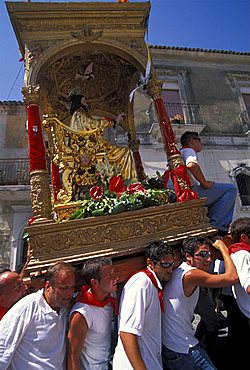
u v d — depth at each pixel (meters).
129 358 2.35
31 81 4.25
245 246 3.15
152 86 4.71
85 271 2.77
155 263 2.84
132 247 3.41
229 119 16.48
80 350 2.54
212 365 2.68
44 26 4.55
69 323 2.65
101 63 6.09
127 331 2.43
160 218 3.67
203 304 4.25
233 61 18.16
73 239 3.38
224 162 15.42
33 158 3.91
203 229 3.73
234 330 3.87
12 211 14.26
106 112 6.94
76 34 4.56
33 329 2.52
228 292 3.96
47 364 2.45
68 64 5.92
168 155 4.33
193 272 2.82
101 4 4.57
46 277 2.71
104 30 4.65
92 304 2.69
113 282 2.74
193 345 2.76
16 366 2.43
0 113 16.12
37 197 3.71
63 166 5.01
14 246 13.62
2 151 15.37
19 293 3.07
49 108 6.21
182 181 4.04
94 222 3.47
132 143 6.52
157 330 2.66
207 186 4.43
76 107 5.67
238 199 14.95
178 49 17.16
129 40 4.73
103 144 5.36
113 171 5.15
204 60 17.80
